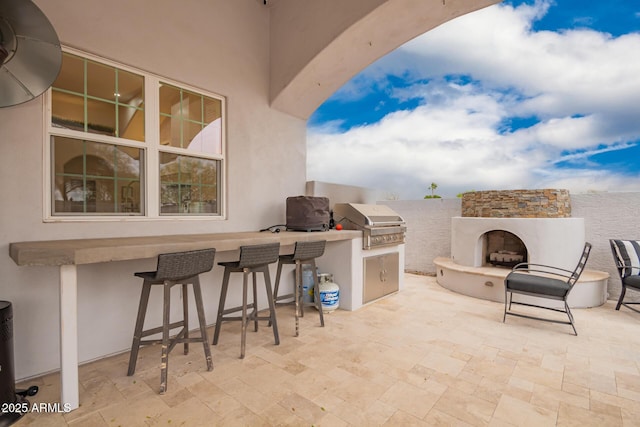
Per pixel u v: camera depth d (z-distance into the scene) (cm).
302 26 375
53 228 239
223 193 359
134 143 288
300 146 455
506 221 463
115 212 279
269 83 410
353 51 367
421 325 340
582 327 336
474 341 296
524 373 234
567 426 173
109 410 188
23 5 192
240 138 374
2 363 179
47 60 211
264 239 290
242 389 211
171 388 212
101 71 270
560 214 454
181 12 317
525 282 342
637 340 301
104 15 263
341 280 400
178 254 211
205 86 338
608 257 459
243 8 379
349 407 190
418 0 302
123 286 275
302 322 351
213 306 347
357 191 532
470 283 465
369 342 293
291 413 184
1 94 207
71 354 188
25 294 226
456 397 202
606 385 217
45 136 237
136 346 231
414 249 658
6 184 219
